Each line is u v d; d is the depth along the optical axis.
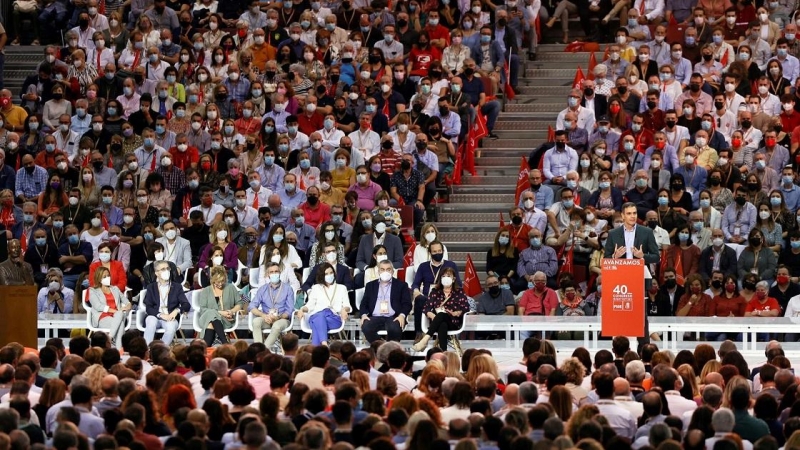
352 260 26.53
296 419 14.59
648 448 12.68
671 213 26.91
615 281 21.08
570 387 16.62
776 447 13.25
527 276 26.34
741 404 14.66
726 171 28.45
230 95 32.03
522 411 13.91
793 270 26.48
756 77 31.70
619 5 35.00
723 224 27.28
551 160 29.17
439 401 16.11
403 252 26.86
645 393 15.78
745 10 33.78
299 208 27.80
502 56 32.81
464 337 25.44
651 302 25.41
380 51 32.44
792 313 25.09
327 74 32.59
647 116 29.95
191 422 13.34
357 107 31.50
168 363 17.39
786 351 24.50
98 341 19.53
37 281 27.20
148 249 25.69
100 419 14.60
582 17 35.47
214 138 29.70
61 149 31.09
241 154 29.77
